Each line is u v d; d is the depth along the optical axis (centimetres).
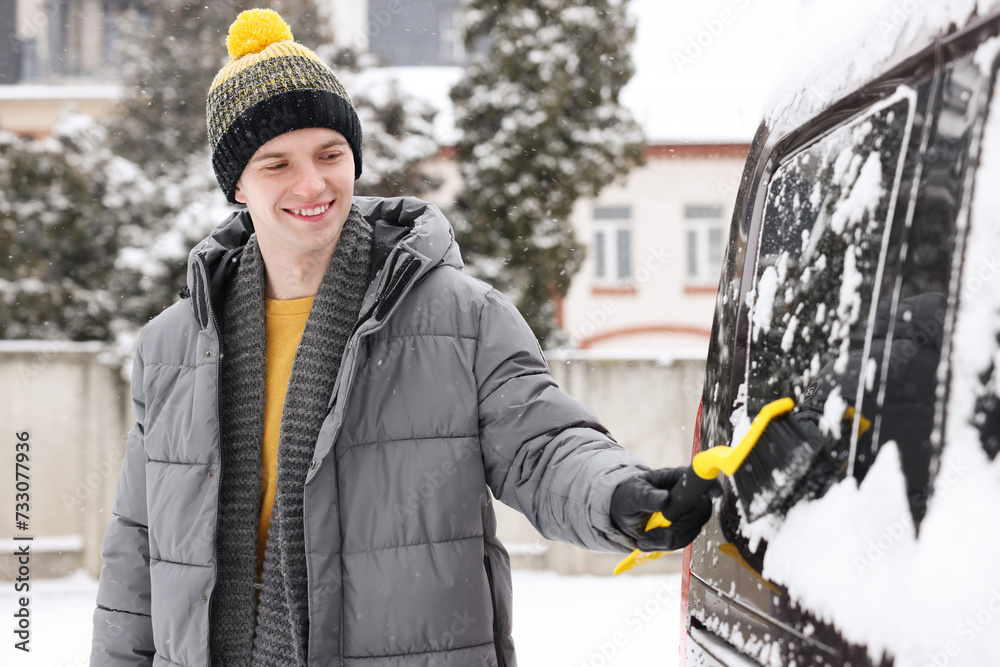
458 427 130
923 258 85
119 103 812
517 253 807
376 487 128
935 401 79
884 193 95
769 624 106
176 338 150
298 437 130
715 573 129
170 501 139
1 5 1387
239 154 138
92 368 620
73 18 1395
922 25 91
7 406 611
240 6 828
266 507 137
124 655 152
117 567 153
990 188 76
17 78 1394
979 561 71
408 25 1894
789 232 123
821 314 107
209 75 807
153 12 836
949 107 84
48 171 762
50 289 746
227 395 143
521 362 132
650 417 625
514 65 833
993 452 72
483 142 837
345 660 126
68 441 614
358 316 136
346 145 140
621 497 103
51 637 489
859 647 85
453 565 127
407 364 132
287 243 138
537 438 126
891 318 90
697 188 1488
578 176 824
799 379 111
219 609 136
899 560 81
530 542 619
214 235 150
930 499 78
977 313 76
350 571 126
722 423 136
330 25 856
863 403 92
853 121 106
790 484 104
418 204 148
